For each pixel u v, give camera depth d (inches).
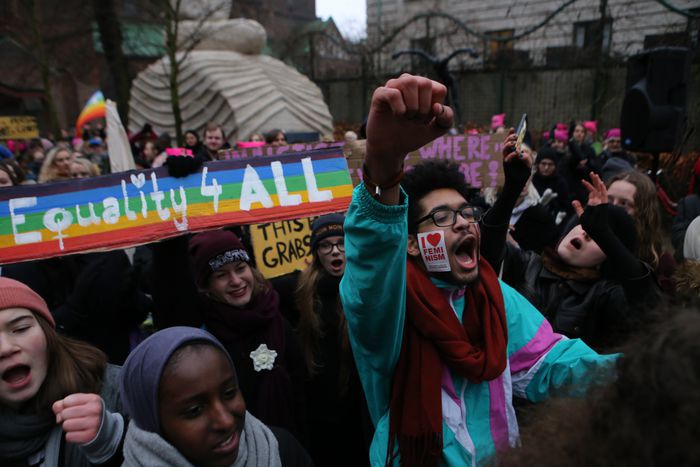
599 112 475.5
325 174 79.9
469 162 122.5
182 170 74.7
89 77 919.7
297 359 90.9
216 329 84.5
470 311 57.6
